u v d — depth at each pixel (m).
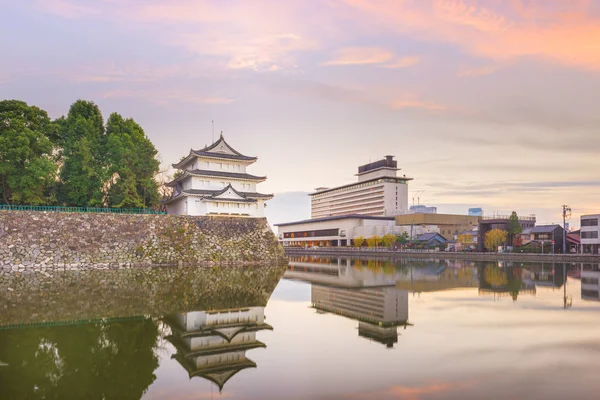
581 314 23.48
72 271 47.84
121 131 69.81
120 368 14.40
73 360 15.27
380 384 12.48
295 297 30.52
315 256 107.88
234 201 71.25
